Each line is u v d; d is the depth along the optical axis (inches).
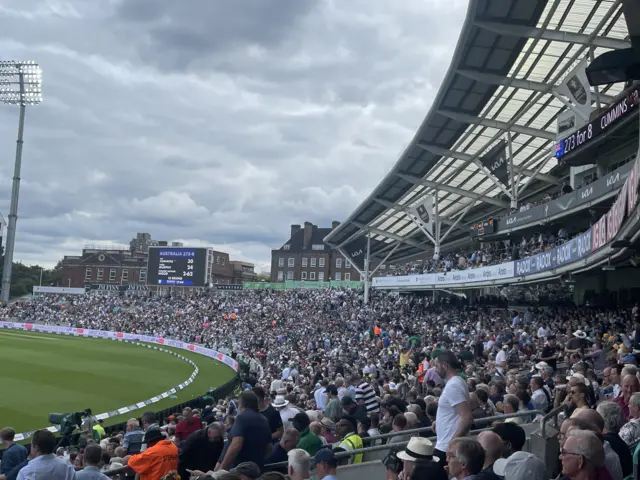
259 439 302.0
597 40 1019.3
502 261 1524.4
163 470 313.0
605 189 1060.5
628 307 1095.0
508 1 981.2
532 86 1187.9
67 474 280.1
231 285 3759.8
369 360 1099.3
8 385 1341.0
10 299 4847.4
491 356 888.3
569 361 677.9
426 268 2043.6
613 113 979.9
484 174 1755.7
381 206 2113.7
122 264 4982.8
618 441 246.8
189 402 1063.6
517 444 253.8
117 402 1211.9
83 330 3228.3
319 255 4564.5
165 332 2901.1
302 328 2284.7
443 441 273.3
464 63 1182.9
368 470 353.4
